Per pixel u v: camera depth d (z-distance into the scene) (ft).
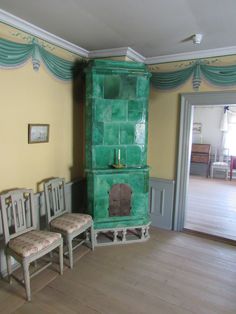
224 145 23.58
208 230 11.48
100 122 9.57
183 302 6.94
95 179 9.65
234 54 9.55
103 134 9.66
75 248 9.50
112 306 6.73
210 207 14.85
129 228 10.14
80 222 8.70
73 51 9.98
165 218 11.65
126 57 10.07
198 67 10.21
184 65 10.51
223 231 11.41
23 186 8.45
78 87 10.64
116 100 9.60
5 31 7.33
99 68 9.15
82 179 11.32
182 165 11.06
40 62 8.57
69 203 10.69
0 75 7.29
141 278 7.95
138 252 9.50
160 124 11.37
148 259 9.03
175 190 11.32
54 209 9.12
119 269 8.39
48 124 9.21
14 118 7.88
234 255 9.45
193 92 10.43
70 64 9.93
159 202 11.73
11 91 7.68
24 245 6.95
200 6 6.43
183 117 10.73
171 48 9.79
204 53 9.98
